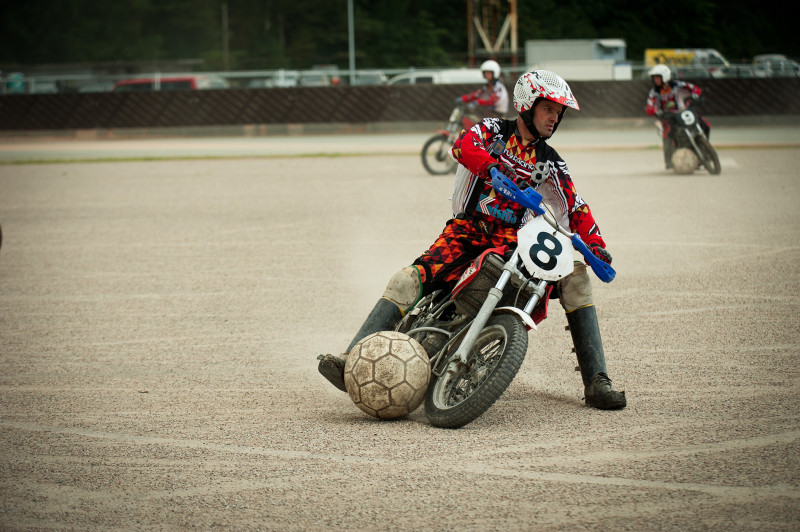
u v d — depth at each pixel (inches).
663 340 414.9
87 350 423.8
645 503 238.7
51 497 250.4
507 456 276.1
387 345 312.2
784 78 2020.2
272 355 412.2
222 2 4210.1
